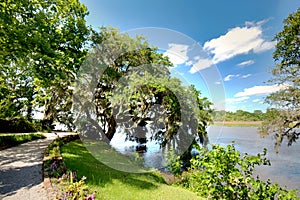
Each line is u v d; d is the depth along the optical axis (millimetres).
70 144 9164
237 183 3727
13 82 11961
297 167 10703
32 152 7211
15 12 6176
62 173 4262
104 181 4410
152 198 3994
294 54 13906
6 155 6707
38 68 6477
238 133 22016
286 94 13062
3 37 5676
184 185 5930
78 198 2961
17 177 4379
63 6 8281
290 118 12734
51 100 12234
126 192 4047
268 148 15266
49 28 7328
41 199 3277
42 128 15727
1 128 13969
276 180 8984
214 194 3855
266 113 14164
